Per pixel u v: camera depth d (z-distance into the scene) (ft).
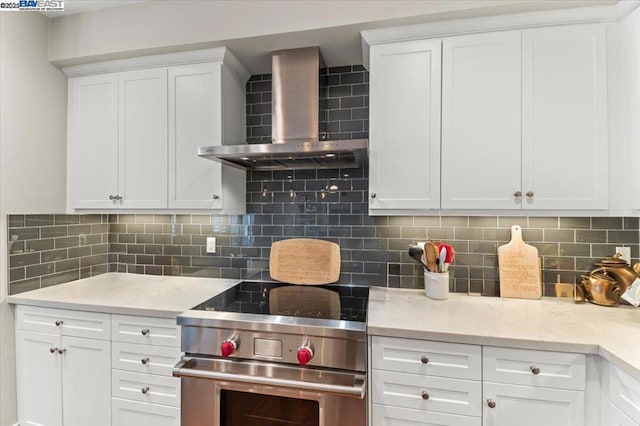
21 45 5.73
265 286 6.33
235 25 5.39
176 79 5.95
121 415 5.09
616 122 4.48
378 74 5.17
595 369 3.60
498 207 4.81
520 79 4.73
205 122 5.83
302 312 4.72
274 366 4.28
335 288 6.18
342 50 5.79
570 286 5.40
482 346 3.88
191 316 4.58
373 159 5.21
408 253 5.99
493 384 3.84
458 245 5.84
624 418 3.26
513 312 4.70
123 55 5.96
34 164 5.94
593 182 4.53
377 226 6.23
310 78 5.68
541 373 3.72
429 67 5.00
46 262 6.23
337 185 6.41
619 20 4.46
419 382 4.04
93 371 5.22
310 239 6.47
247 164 6.05
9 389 5.55
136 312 4.97
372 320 4.37
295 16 5.16
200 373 4.30
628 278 4.86
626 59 4.37
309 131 5.64
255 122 6.76
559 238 5.44
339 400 4.13
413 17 4.79
